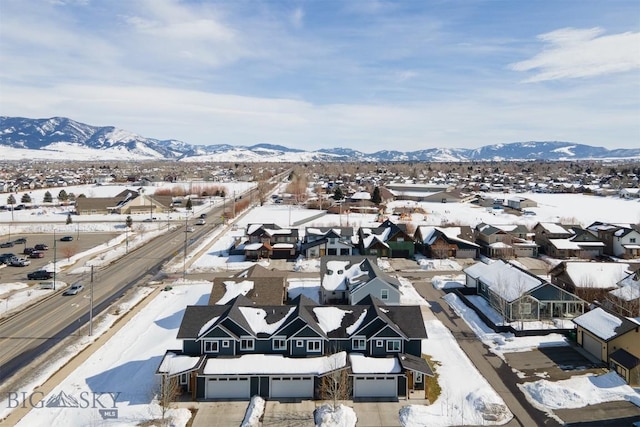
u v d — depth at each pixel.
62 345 46.25
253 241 90.00
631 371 38.41
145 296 62.94
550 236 91.00
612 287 58.59
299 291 65.56
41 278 70.94
